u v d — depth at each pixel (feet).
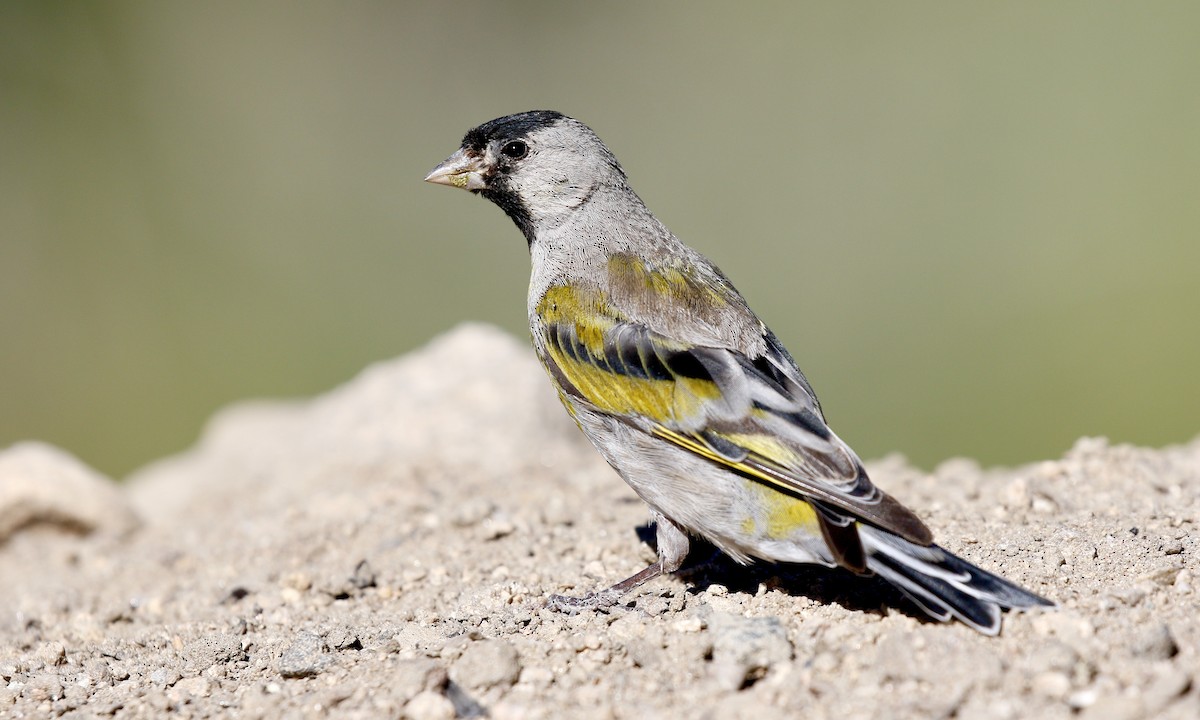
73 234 61.00
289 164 66.49
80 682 22.76
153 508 42.78
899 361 59.31
